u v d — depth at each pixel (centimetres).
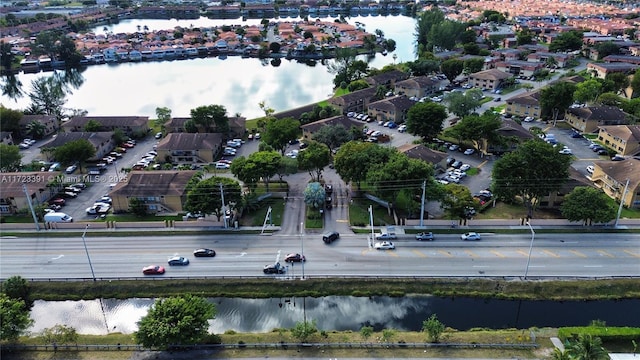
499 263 8950
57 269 9094
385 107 17662
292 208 11294
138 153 15388
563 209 9919
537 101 17438
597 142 15125
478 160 13938
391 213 10881
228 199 10325
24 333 7350
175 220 10938
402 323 7806
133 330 7825
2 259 9462
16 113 16788
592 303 8144
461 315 7950
